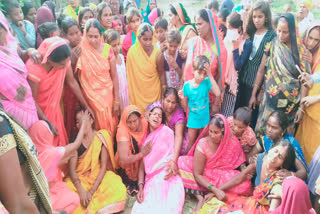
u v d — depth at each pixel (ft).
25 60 8.23
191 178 9.52
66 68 8.62
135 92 11.37
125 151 9.85
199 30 9.86
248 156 9.84
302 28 9.58
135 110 9.92
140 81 11.18
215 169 9.52
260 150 9.56
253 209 8.09
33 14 11.79
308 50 8.87
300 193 6.49
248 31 10.42
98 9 12.73
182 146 10.48
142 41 10.64
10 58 7.07
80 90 9.84
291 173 7.81
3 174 3.90
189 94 9.66
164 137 9.98
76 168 9.44
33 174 4.69
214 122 8.96
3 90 6.89
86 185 9.23
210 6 13.35
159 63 11.11
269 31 9.85
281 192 7.36
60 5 17.61
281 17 8.76
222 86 10.30
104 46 10.17
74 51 9.68
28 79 8.05
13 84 7.01
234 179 9.07
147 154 9.93
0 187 3.95
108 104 10.22
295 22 8.68
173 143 10.17
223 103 11.48
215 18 9.88
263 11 9.61
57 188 8.34
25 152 4.48
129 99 11.59
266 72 9.77
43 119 8.51
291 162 7.88
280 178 7.69
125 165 10.00
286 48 9.00
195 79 9.45
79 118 9.39
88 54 9.78
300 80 9.02
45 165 7.47
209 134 9.18
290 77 9.12
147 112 10.39
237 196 9.06
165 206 8.68
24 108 7.38
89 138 9.56
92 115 9.91
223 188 9.06
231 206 8.75
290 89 9.18
